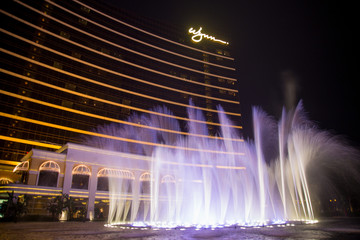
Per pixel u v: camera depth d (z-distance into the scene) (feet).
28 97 239.71
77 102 272.10
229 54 448.24
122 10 359.87
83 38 303.27
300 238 59.62
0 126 217.15
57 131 249.14
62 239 60.08
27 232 75.77
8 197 138.21
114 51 327.67
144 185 194.80
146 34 372.79
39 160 153.69
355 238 58.54
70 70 278.46
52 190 151.53
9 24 246.68
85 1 322.75
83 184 180.65
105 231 82.43
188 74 390.01
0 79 227.40
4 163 210.59
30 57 252.01
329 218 152.76
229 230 83.71
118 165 183.52
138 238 63.16
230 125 389.19
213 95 396.98
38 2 276.41
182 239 60.85
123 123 299.79
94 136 271.90
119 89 312.29
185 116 358.43
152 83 346.95
